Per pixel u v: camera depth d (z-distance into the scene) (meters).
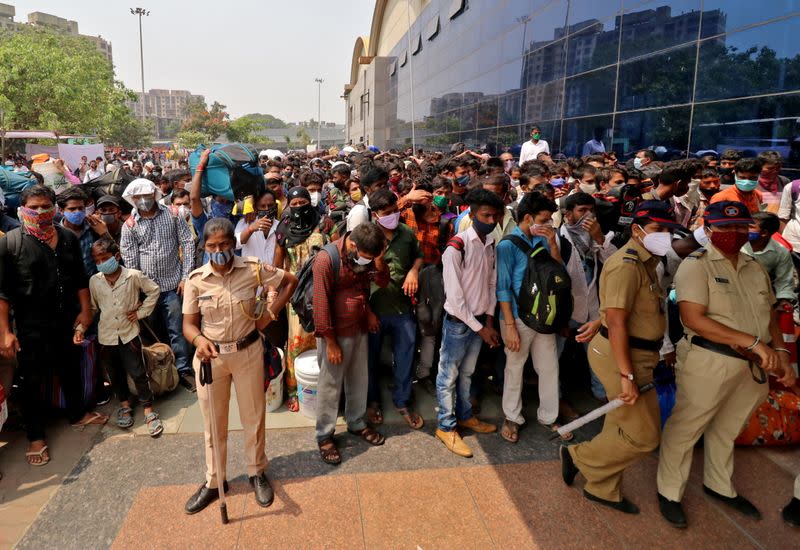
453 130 21.47
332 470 3.37
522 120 14.20
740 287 2.76
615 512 3.01
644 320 2.78
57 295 3.60
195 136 80.31
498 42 16.00
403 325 3.89
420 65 28.42
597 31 10.26
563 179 5.94
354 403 3.69
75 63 34.03
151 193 4.39
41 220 3.48
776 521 2.93
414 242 3.91
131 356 3.81
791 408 3.61
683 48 7.87
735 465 3.44
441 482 3.26
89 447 3.63
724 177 5.73
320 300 3.26
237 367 2.95
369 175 4.34
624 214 4.44
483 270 3.55
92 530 2.84
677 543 2.77
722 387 2.79
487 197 3.36
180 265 4.70
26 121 32.59
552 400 3.85
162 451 3.58
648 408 2.80
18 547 2.71
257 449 3.09
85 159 19.45
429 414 4.14
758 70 6.54
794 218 5.02
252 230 4.40
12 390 3.95
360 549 2.70
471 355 3.71
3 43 33.03
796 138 6.04
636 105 9.05
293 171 10.47
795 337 3.59
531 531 2.85
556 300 3.38
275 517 2.93
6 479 3.27
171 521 2.89
